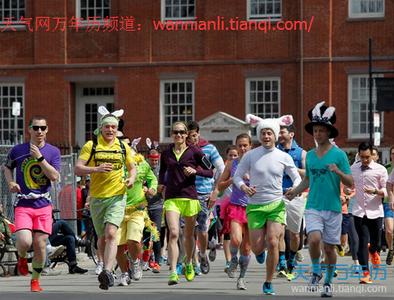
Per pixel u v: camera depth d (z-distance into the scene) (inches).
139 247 1684.3
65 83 4311.0
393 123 4065.0
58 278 1891.0
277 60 4173.2
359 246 1686.8
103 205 1483.8
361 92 4119.1
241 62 4200.3
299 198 1742.1
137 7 4274.1
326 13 4121.6
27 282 1792.6
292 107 4158.5
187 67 4242.1
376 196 1763.0
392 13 4114.2
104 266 1470.2
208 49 4229.8
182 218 1787.6
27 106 4338.1
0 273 2012.8
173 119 4256.9
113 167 1481.3
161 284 1686.8
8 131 4350.4
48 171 1475.1
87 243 2336.4
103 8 4311.0
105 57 4293.8
